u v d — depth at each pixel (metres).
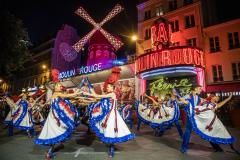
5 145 6.71
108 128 5.20
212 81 19.09
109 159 5.03
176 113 8.27
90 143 6.99
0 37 17.38
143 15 25.34
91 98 6.07
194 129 5.52
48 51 37.47
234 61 18.53
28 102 8.66
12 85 46.47
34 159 5.01
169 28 19.66
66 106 5.28
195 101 5.73
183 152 5.71
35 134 8.88
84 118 8.65
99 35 29.39
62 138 5.00
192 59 17.44
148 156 5.32
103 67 24.56
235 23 18.78
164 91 20.42
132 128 11.73
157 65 18.05
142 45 24.31
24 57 19.80
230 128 11.54
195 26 20.78
